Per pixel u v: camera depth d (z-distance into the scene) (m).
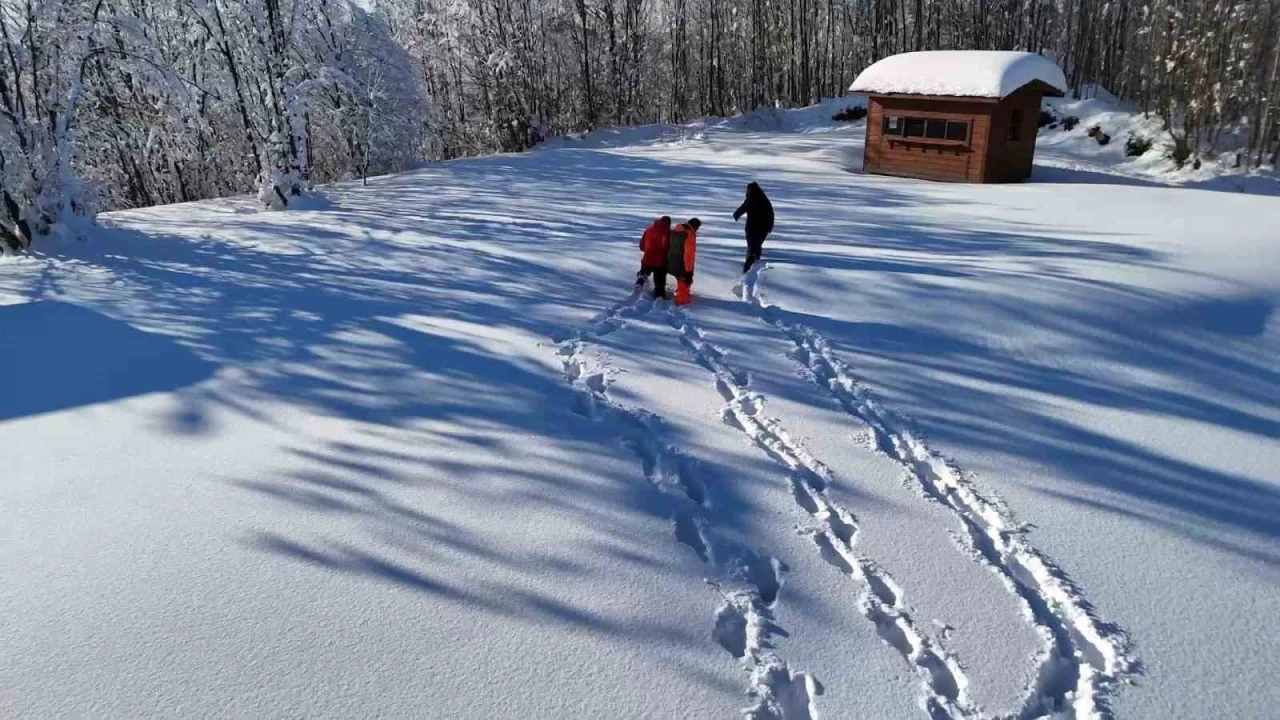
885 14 46.00
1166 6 27.77
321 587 3.86
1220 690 3.16
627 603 3.71
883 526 4.39
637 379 6.59
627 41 42.09
